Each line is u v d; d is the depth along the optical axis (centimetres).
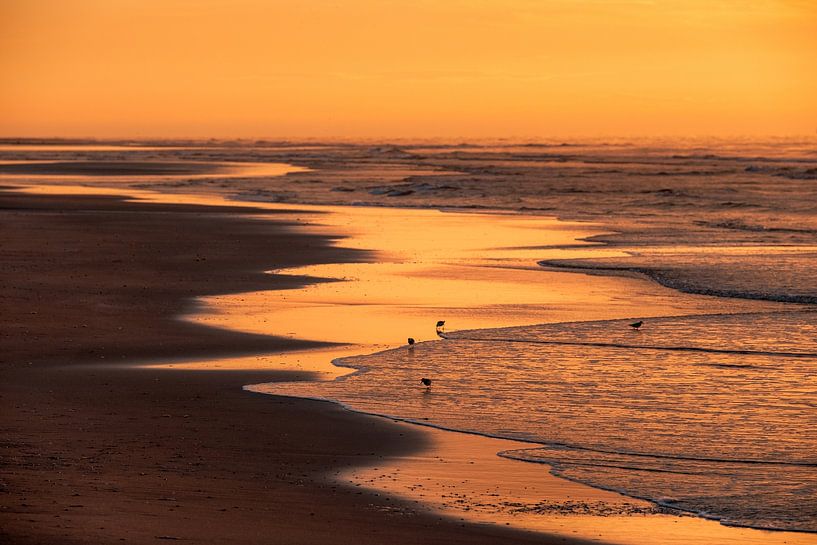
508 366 3928
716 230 9762
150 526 2062
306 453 2739
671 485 2509
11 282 5722
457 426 3050
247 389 3478
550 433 2988
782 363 4009
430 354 4134
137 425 2978
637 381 3694
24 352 4025
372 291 5816
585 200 13525
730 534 2172
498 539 2095
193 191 14562
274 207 11925
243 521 2138
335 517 2198
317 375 3731
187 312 5003
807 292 5862
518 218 11019
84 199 12494
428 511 2266
